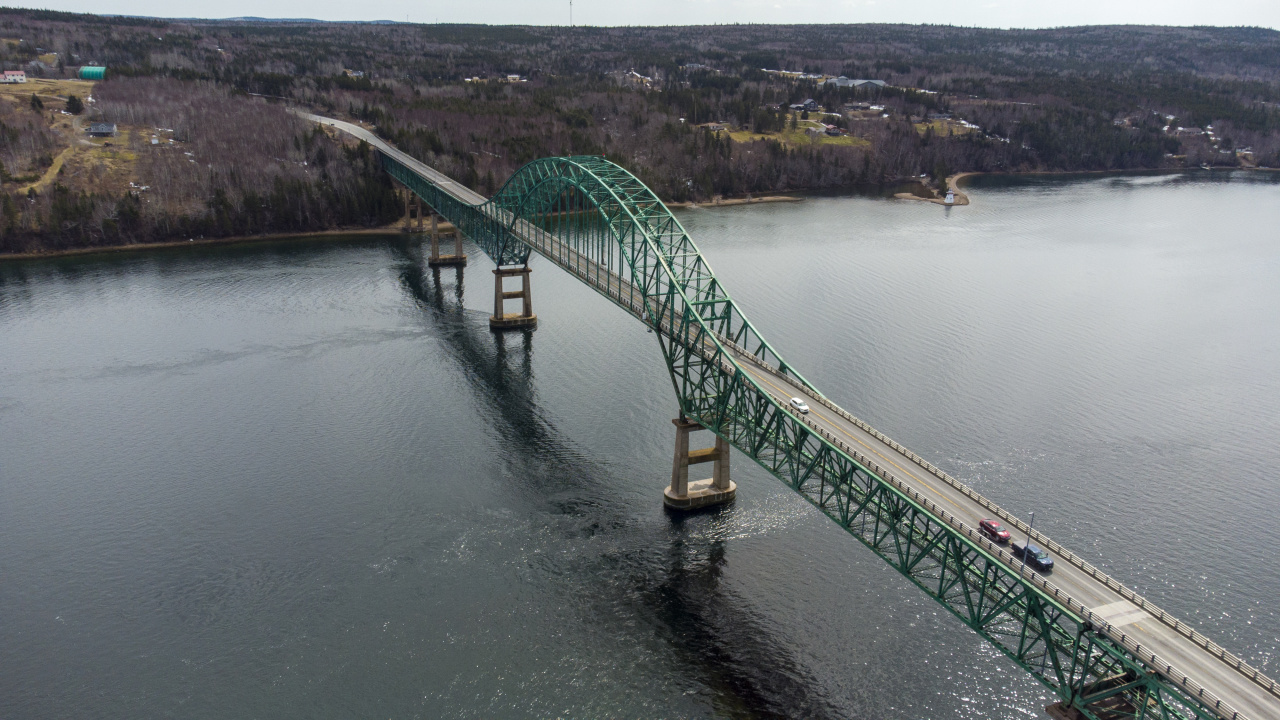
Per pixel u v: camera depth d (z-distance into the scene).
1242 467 92.12
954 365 119.50
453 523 83.31
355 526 82.69
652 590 73.81
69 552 78.94
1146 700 45.84
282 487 89.56
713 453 85.69
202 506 86.12
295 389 115.19
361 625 69.62
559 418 105.62
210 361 125.44
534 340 134.62
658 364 123.00
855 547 79.00
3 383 117.00
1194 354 126.44
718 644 67.31
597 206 99.12
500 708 61.22
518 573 76.00
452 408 108.81
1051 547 56.44
